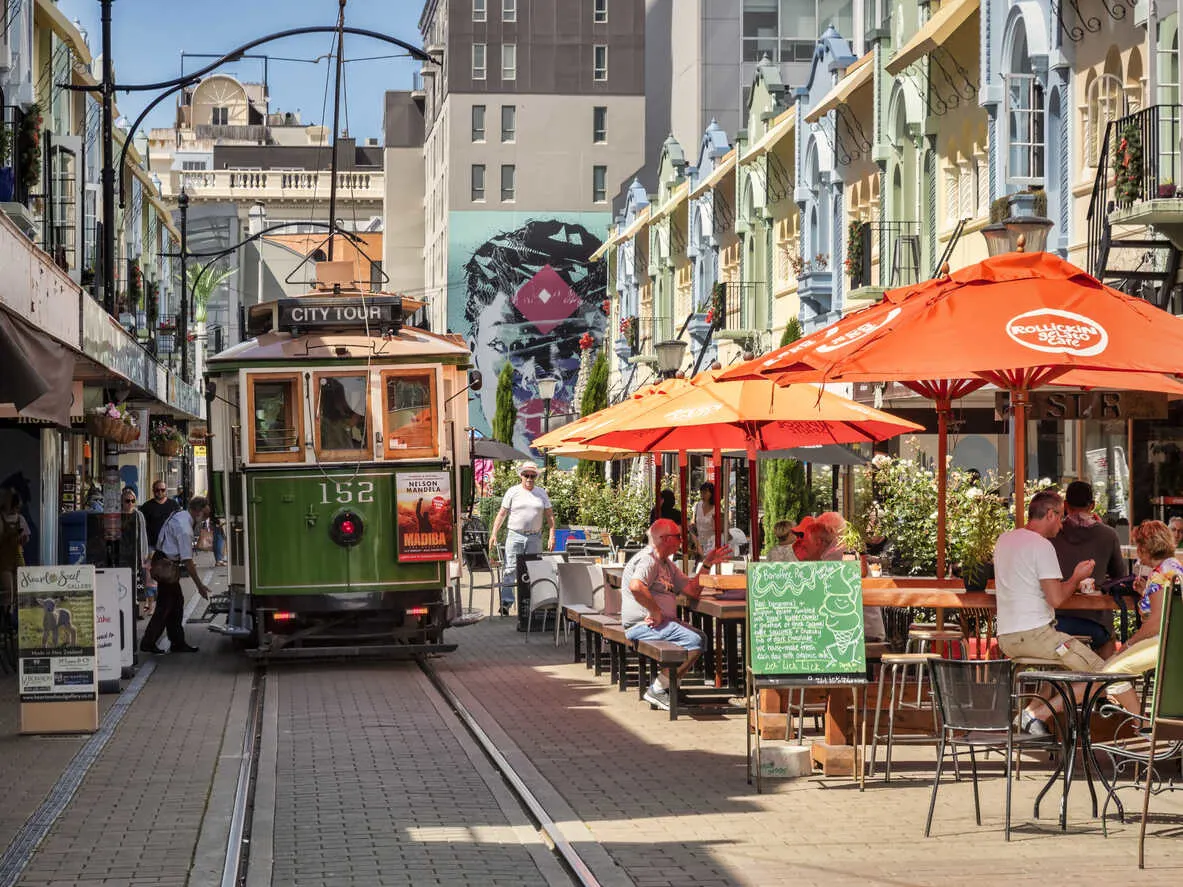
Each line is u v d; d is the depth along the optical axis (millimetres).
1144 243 19641
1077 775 11719
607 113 95250
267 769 12102
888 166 30516
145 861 9148
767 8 70188
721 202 45031
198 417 48312
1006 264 11828
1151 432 20984
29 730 13820
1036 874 8750
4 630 19469
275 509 18984
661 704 15516
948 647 13711
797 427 18312
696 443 19500
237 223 93938
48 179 26953
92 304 19234
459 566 19688
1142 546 12172
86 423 25500
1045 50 23406
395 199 112562
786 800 10961
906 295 12352
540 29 94938
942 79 27891
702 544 23953
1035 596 11625
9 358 12422
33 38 30797
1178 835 9773
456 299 93938
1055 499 11789
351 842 9594
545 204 94750
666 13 79750
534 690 17094
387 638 20078
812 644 11430
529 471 26562
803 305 36031
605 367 47125
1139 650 10852
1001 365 10844
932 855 9258
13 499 19766
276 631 19266
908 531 15672
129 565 26625
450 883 8578
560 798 10938
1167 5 19797
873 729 12117
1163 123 19625
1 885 8609
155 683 17875
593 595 19906
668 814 10469
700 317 44938
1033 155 23891
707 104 70188
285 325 19328
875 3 34000
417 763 12445
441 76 98500
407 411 19188
